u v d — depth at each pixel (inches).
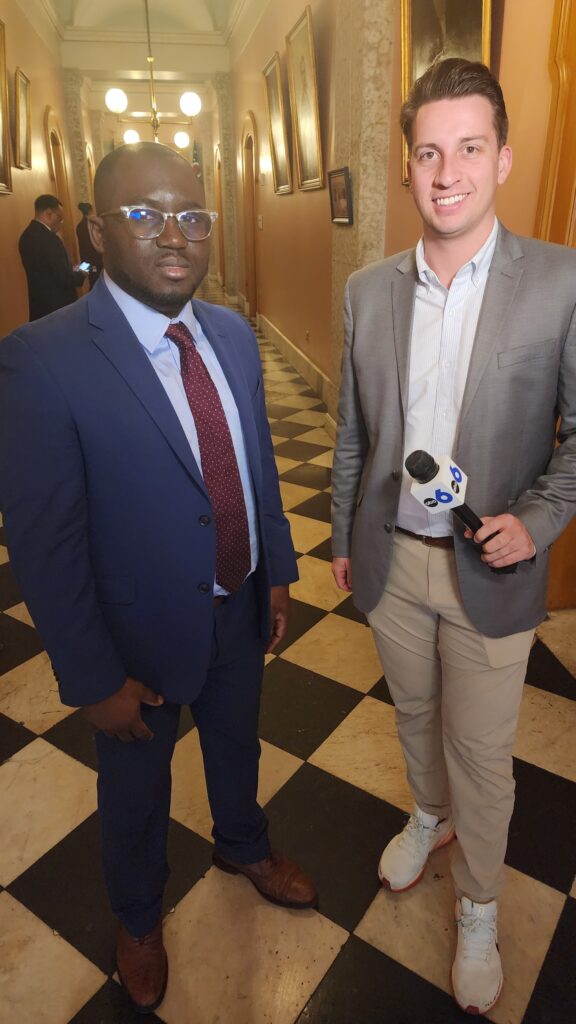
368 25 142.9
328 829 71.4
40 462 39.1
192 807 74.7
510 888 64.3
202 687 53.3
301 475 176.4
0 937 60.8
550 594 108.4
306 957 58.5
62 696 43.7
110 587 45.5
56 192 387.5
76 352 39.9
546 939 59.6
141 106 625.0
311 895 62.3
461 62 41.4
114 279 41.8
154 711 49.9
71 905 63.7
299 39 213.5
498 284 44.4
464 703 51.1
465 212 42.4
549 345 43.6
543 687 91.9
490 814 52.1
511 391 44.7
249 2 320.8
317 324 240.2
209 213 40.9
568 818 71.8
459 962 54.6
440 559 50.1
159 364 44.0
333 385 202.7
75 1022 54.1
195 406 45.4
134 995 54.6
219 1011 54.5
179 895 64.6
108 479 42.1
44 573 40.7
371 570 54.5
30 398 38.6
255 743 58.5
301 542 138.0
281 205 293.9
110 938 60.7
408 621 54.5
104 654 43.3
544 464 48.0
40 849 69.7
